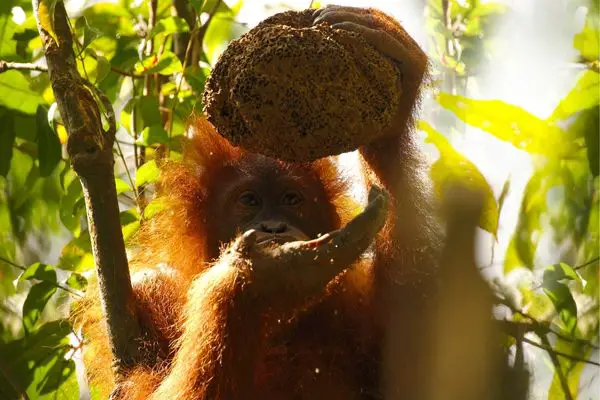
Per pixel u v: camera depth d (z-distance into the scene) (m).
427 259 6.55
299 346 7.07
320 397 6.99
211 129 7.62
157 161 8.01
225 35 9.43
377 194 5.53
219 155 7.48
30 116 8.77
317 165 7.41
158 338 7.02
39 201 9.40
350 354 7.07
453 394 5.19
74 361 8.34
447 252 5.32
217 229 7.32
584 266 8.10
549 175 7.85
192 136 7.71
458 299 5.25
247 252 5.90
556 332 7.86
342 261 5.61
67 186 8.66
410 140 6.80
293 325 7.06
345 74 5.52
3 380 8.41
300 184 7.21
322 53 5.50
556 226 8.27
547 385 8.17
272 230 6.70
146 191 8.67
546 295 8.08
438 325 5.28
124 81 9.90
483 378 5.19
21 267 8.76
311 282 5.71
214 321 6.03
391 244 6.68
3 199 9.38
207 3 9.16
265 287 5.82
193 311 6.36
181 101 8.65
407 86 6.22
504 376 5.66
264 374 6.60
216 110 5.68
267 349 6.88
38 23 6.34
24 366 8.29
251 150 5.71
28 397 8.17
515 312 7.89
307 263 5.69
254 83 5.50
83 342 8.03
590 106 8.11
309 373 7.01
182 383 6.13
